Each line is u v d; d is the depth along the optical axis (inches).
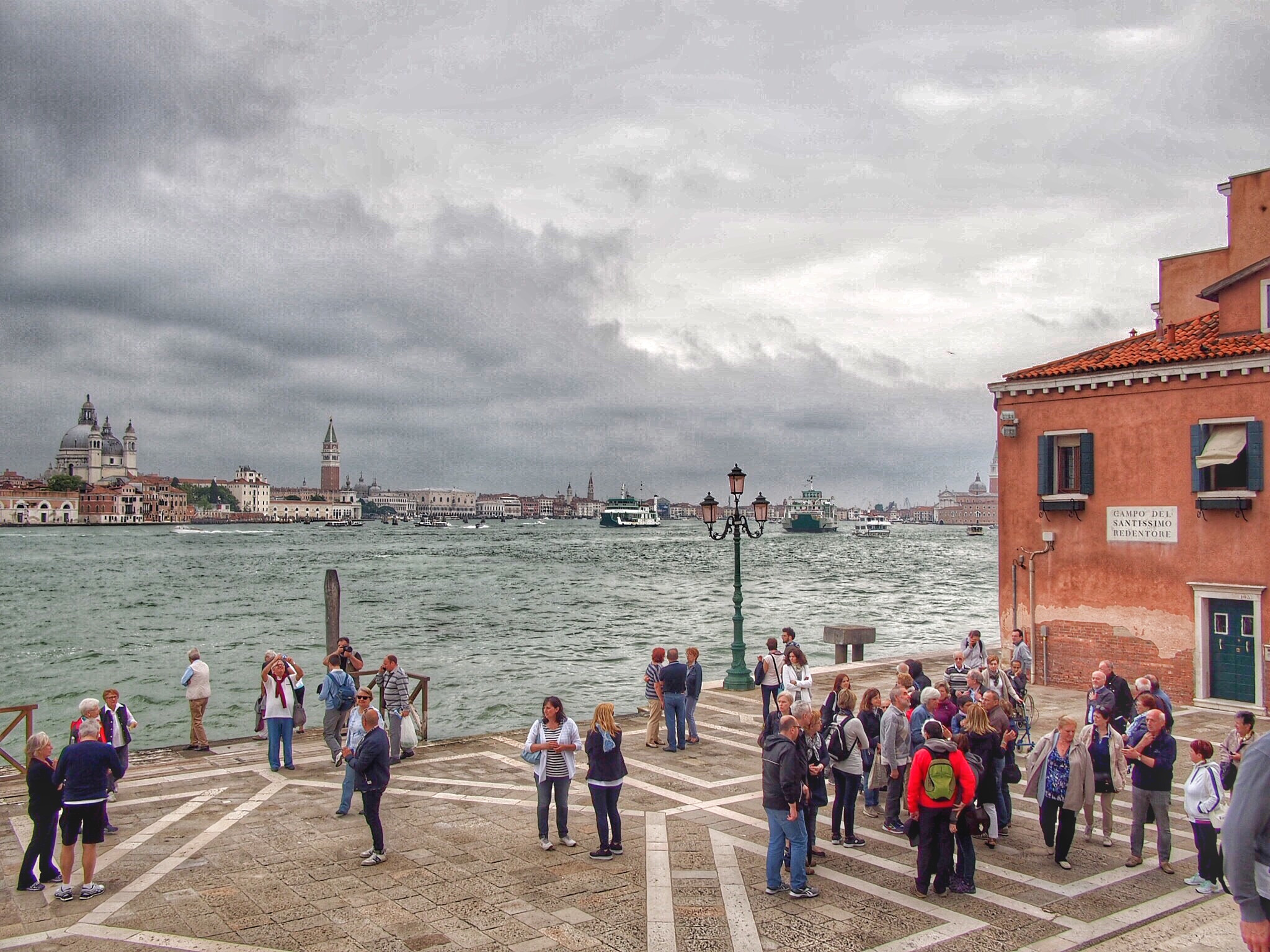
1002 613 1077.8
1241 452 908.0
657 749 759.7
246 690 1515.7
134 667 1768.0
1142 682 587.8
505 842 537.0
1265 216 1037.2
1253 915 209.8
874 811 593.0
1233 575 908.6
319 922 427.8
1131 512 979.3
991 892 463.8
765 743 467.2
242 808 605.0
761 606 2810.0
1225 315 966.4
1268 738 215.8
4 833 561.0
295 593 3380.9
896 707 553.6
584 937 412.2
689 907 444.1
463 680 1563.7
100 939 409.7
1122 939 411.2
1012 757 540.1
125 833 556.4
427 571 4559.5
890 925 424.8
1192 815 457.7
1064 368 1032.2
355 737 589.0
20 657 1892.2
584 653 1859.0
